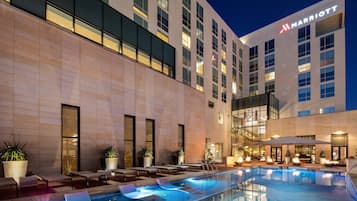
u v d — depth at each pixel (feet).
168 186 40.47
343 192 37.52
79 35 47.24
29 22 36.63
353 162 50.93
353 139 77.36
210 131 103.30
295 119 94.22
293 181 47.73
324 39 119.14
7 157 30.37
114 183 35.58
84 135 43.27
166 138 64.18
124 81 52.70
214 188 39.14
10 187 29.07
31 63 36.37
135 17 64.54
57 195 27.30
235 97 132.87
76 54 43.04
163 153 62.64
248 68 148.36
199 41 99.50
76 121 42.70
